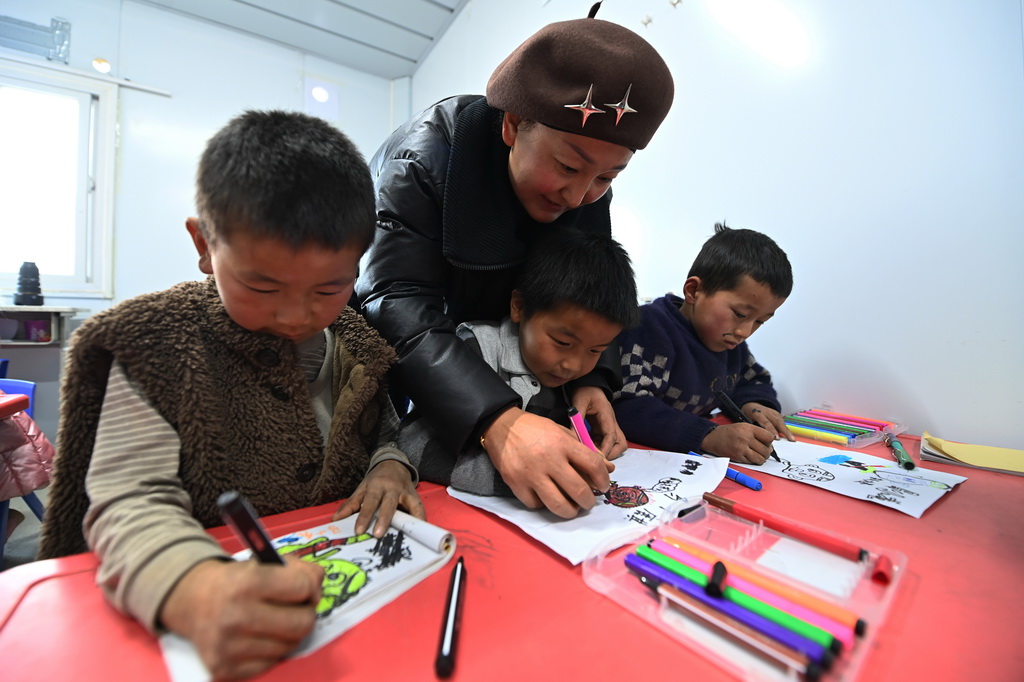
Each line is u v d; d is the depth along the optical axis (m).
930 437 0.84
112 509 0.34
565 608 0.32
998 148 0.82
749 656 0.28
